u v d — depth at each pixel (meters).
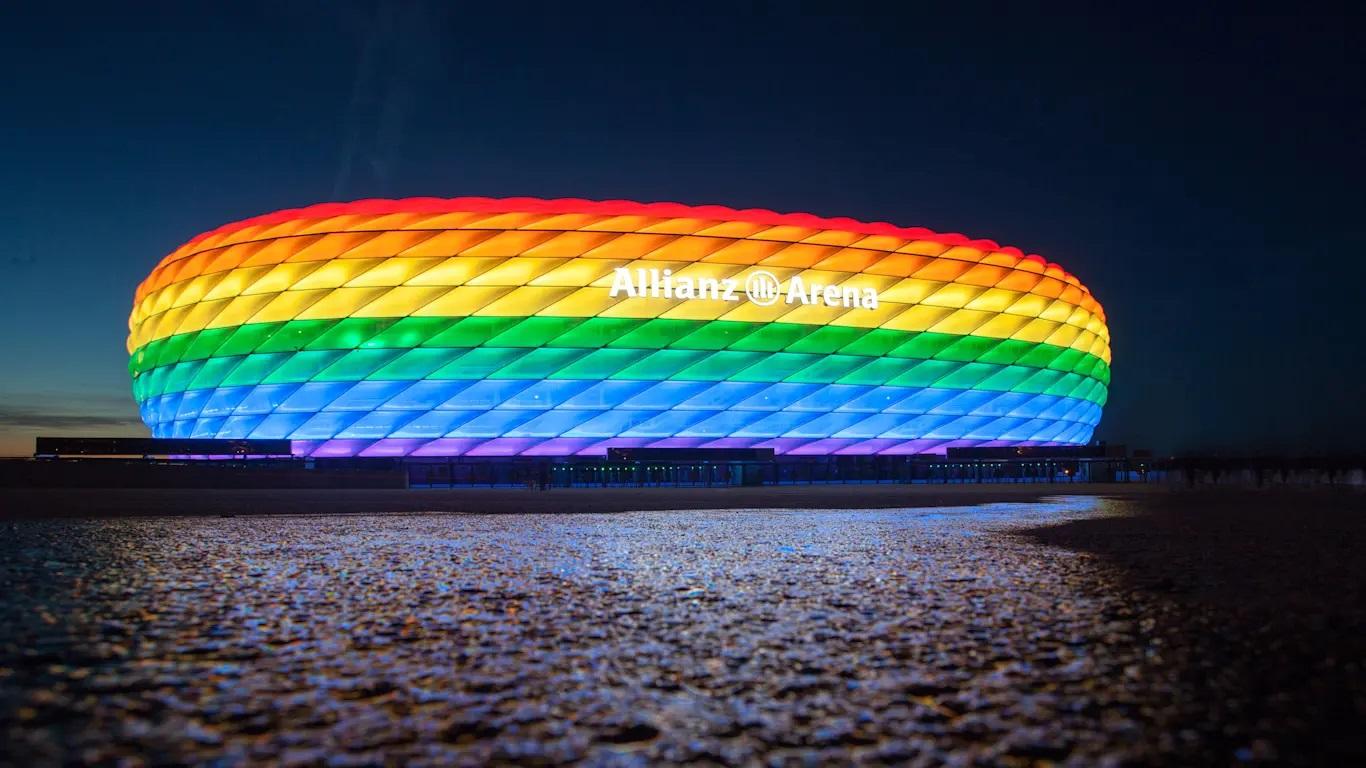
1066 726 3.88
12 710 4.11
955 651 5.36
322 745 3.66
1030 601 7.16
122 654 5.32
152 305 50.47
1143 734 3.76
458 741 3.73
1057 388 54.75
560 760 3.52
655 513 20.61
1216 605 6.87
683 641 5.71
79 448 37.53
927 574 8.91
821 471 50.44
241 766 3.40
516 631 6.07
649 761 3.51
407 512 21.08
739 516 19.42
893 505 24.23
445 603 7.25
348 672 4.90
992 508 22.38
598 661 5.17
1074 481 54.97
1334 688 4.41
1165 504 23.67
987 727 3.89
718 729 3.90
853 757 3.54
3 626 6.19
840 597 7.46
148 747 3.61
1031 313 51.94
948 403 50.56
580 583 8.38
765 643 5.63
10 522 17.61
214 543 12.83
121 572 9.34
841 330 47.25
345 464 45.34
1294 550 11.03
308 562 10.29
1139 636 5.73
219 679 4.73
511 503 25.22
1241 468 44.34
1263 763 3.40
